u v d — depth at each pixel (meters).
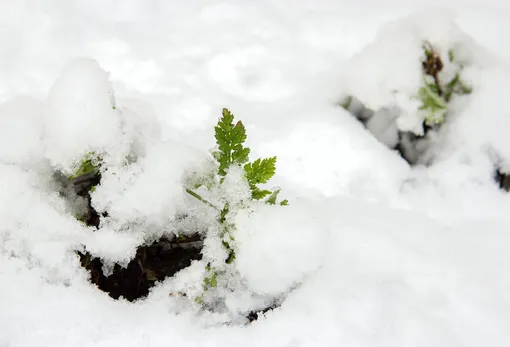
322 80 1.16
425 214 1.03
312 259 0.93
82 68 0.96
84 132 0.95
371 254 0.96
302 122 1.10
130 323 0.92
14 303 0.91
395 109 1.11
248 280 0.94
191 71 1.16
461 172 1.07
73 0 1.22
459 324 0.93
